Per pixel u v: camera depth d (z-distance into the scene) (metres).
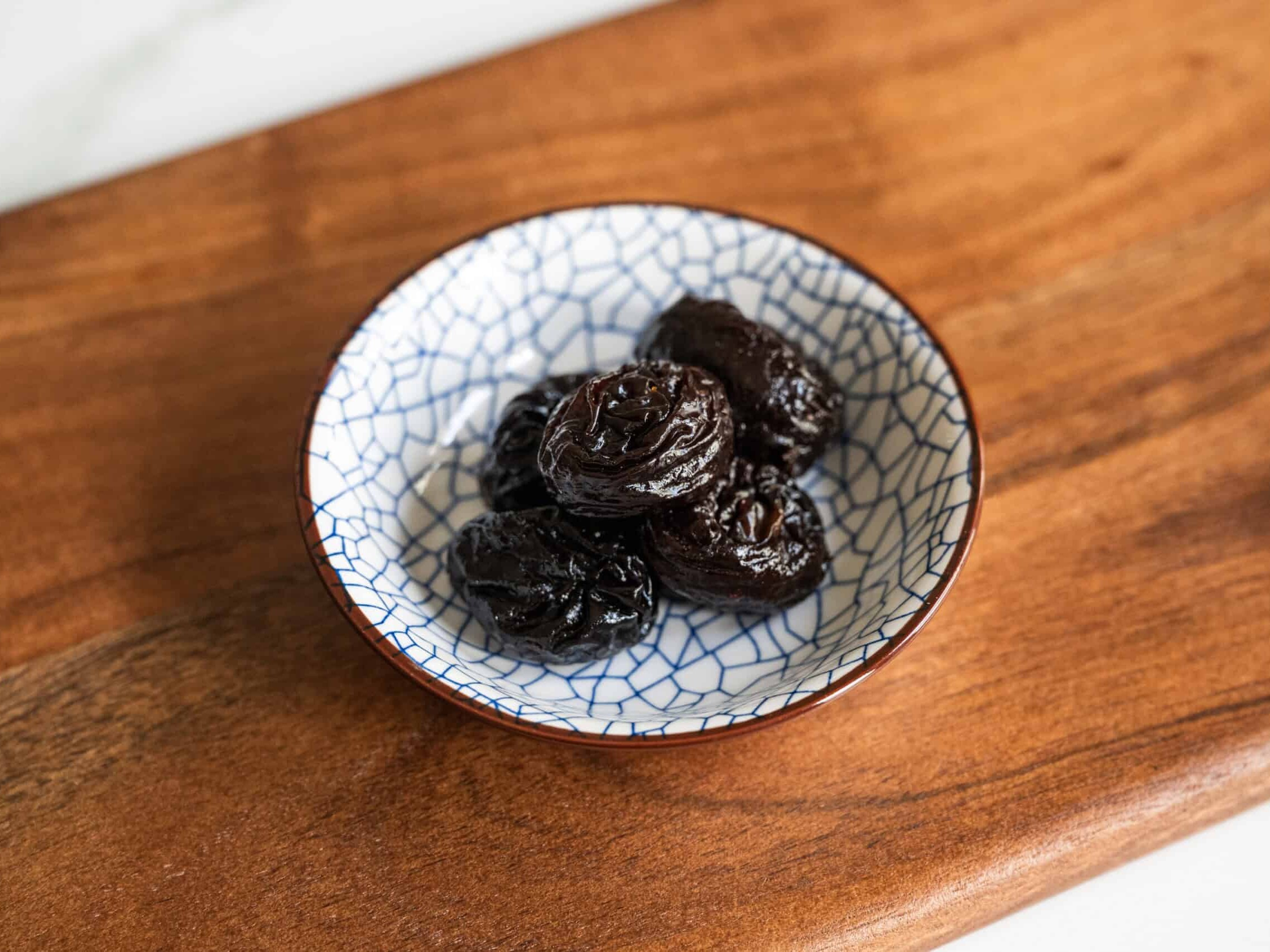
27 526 0.19
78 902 0.15
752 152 0.24
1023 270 0.22
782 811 0.16
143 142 0.25
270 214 0.23
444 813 0.16
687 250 0.20
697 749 0.16
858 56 0.25
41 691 0.17
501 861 0.15
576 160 0.24
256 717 0.17
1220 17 0.26
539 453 0.16
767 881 0.15
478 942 0.15
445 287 0.19
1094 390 0.20
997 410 0.20
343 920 0.15
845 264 0.19
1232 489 0.19
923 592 0.15
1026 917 0.16
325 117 0.24
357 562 0.16
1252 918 0.16
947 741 0.16
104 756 0.16
